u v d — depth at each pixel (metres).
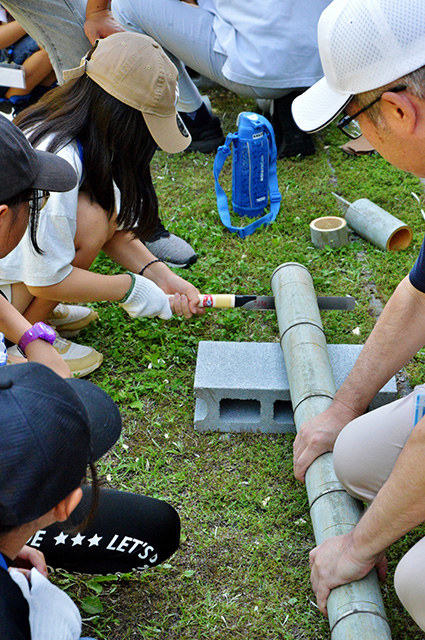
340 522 2.05
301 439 2.32
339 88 1.73
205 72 4.66
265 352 2.90
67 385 1.35
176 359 3.07
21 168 1.91
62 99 2.60
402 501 1.64
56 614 1.48
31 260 2.63
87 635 2.05
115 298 2.83
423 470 1.57
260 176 3.98
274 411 2.80
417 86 1.60
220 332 3.21
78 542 1.96
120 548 2.00
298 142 4.64
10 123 1.93
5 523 1.28
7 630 1.24
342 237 3.73
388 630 1.81
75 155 2.57
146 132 2.57
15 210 1.95
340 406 2.31
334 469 2.16
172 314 3.15
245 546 2.30
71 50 3.77
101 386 2.92
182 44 4.50
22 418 1.25
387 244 3.66
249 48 4.32
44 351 2.24
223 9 4.31
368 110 1.72
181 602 2.14
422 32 1.57
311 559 2.00
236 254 3.76
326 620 2.06
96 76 2.50
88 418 1.36
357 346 2.96
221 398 2.69
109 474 2.56
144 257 3.14
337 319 3.28
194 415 2.80
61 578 2.20
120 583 2.20
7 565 1.45
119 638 2.05
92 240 2.77
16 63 4.29
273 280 3.12
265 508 2.42
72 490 1.33
